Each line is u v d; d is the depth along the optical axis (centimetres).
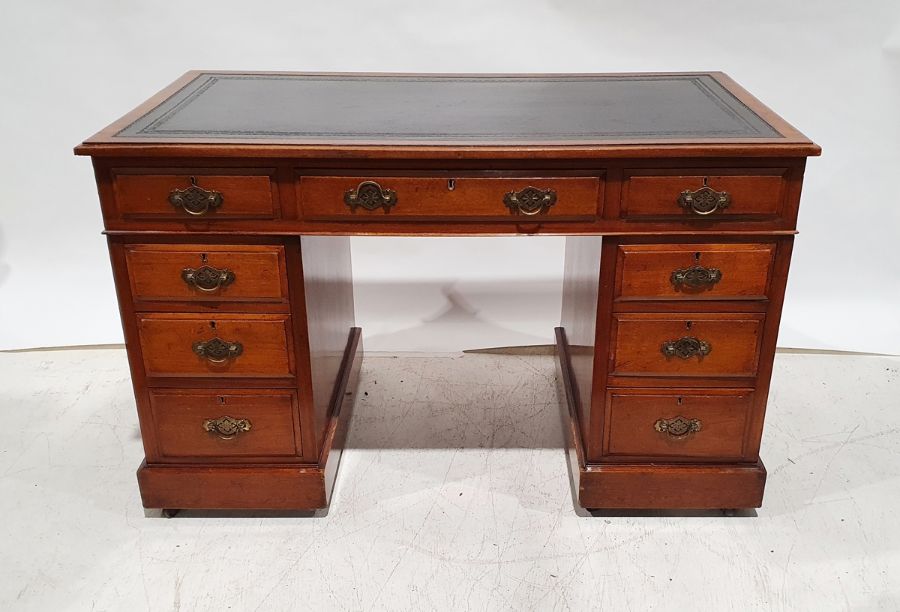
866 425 225
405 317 267
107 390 246
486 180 159
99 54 232
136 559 179
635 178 158
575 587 171
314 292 181
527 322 267
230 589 171
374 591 170
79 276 261
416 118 173
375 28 231
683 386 178
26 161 244
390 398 244
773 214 161
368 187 160
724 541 183
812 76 233
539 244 256
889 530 186
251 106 183
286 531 188
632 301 170
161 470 186
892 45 227
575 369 215
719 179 158
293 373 177
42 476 206
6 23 226
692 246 165
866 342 261
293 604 167
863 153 240
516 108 182
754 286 168
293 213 163
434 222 164
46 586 171
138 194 160
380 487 203
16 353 265
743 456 185
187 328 173
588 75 215
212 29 230
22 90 235
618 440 184
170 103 185
